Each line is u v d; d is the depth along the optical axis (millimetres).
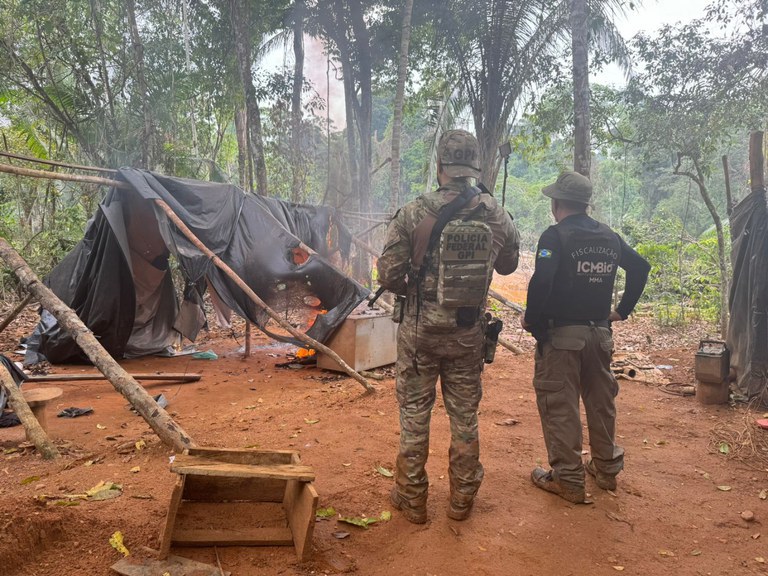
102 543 2662
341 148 15961
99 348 4395
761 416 5258
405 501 3117
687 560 2877
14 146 15133
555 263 3289
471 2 13148
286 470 2752
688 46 8945
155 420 4070
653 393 6141
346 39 14789
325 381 6668
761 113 8836
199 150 17188
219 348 8898
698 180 9250
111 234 7285
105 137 13570
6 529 2551
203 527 2768
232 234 7238
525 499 3449
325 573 2578
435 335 2975
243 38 12531
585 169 8945
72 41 13086
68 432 4660
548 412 3467
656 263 13812
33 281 4840
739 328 5887
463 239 2865
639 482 3809
